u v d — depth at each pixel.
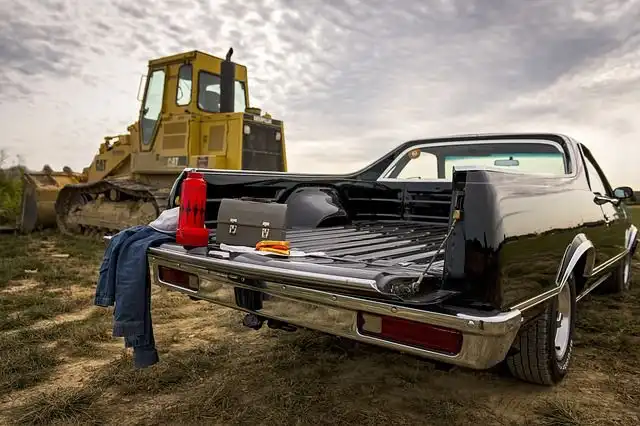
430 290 1.99
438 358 1.85
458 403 2.81
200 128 9.59
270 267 2.27
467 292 1.90
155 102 10.27
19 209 13.63
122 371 3.20
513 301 2.00
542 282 2.37
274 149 9.88
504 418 2.66
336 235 3.53
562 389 3.01
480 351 1.77
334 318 2.11
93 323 4.30
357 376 3.19
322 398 2.84
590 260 3.34
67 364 3.42
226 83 9.45
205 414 2.64
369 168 4.66
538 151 3.93
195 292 2.69
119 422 2.58
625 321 4.38
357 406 2.76
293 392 2.87
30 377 3.10
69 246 9.59
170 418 2.62
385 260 2.47
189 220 2.79
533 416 2.68
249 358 3.49
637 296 5.45
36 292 5.57
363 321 2.03
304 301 2.20
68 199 12.05
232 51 9.51
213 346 3.73
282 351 3.57
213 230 3.47
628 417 2.67
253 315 2.52
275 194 4.00
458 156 4.42
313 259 2.39
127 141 11.87
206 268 2.55
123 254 2.88
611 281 5.37
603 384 3.09
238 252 2.51
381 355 3.54
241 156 9.03
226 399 2.77
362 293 1.98
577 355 3.60
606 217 4.05
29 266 7.18
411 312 1.87
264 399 2.82
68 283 6.13
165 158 9.82
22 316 4.51
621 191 4.57
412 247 2.96
